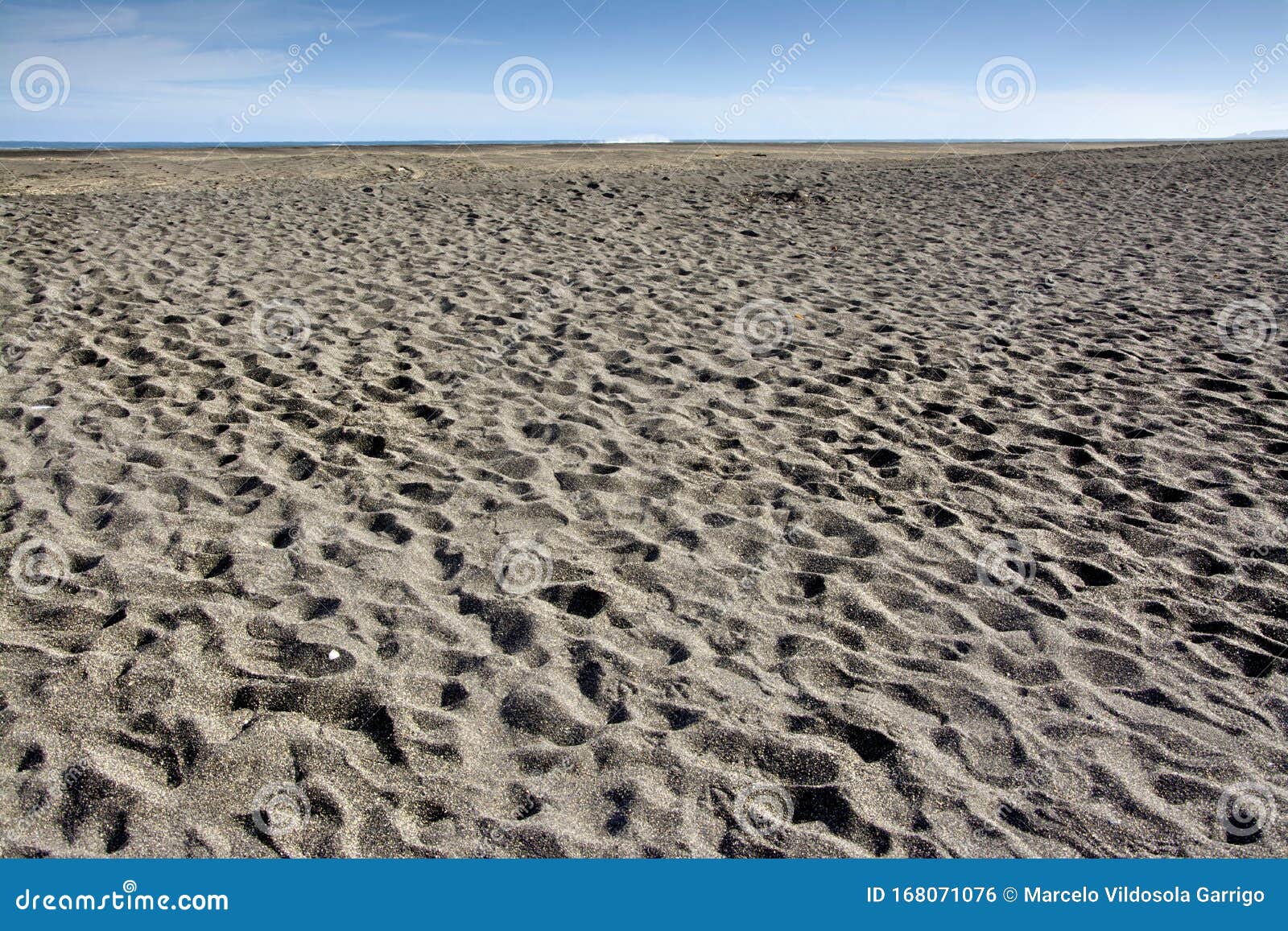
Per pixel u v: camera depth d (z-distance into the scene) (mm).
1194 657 3012
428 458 4469
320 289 7609
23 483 3924
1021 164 18828
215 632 2936
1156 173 16312
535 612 3164
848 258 9703
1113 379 5758
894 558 3598
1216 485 4277
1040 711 2748
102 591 3133
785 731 2629
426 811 2312
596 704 2723
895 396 5504
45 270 7770
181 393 5121
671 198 13906
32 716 2506
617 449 4645
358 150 24016
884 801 2395
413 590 3279
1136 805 2400
